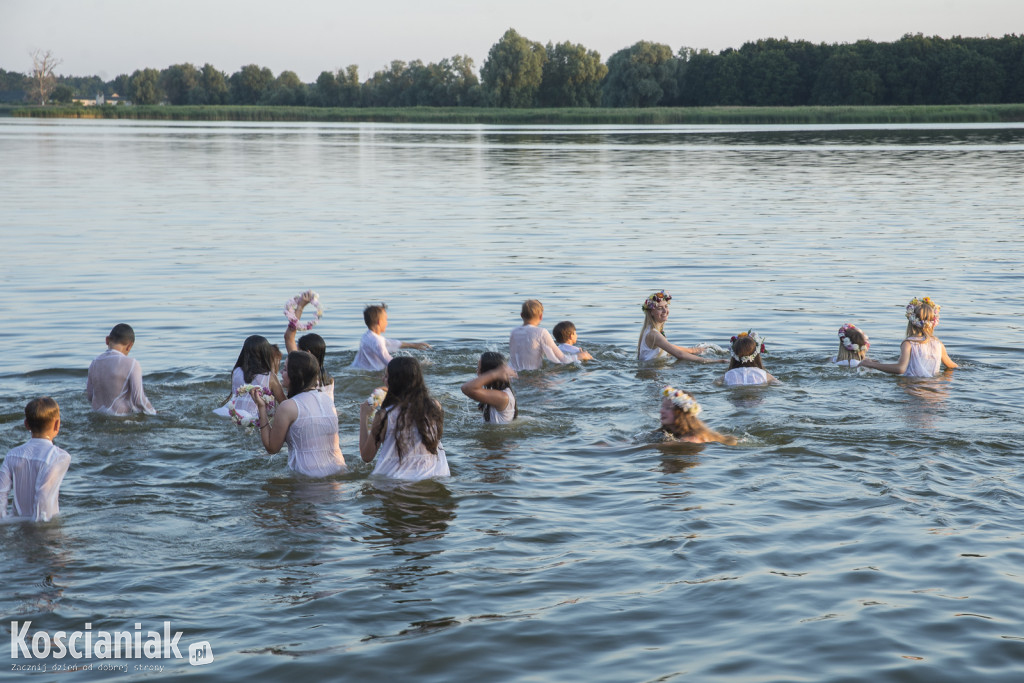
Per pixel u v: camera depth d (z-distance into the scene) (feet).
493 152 177.37
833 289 46.70
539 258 56.65
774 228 70.23
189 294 45.03
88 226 69.21
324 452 22.03
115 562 16.84
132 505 19.77
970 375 31.09
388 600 15.33
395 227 70.95
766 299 44.50
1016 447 23.29
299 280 49.14
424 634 14.21
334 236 65.92
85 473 21.86
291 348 30.48
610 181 114.32
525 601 15.29
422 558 17.01
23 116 463.42
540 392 29.91
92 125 356.38
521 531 18.26
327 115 436.76
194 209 81.51
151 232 66.64
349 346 35.83
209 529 18.44
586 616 14.76
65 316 39.88
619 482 21.20
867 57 430.61
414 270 52.37
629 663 13.42
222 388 29.60
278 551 17.34
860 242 62.59
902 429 24.97
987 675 13.05
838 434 24.56
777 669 13.21
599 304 43.70
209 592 15.65
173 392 29.09
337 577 16.21
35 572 16.43
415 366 21.80
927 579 15.93
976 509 19.04
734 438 24.41
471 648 13.80
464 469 22.31
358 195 96.37
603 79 476.95
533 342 32.65
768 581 15.90
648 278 50.19
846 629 14.29
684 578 16.07
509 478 21.59
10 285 46.47
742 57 464.24
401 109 456.86
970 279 48.75
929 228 69.21
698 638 14.10
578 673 13.16
